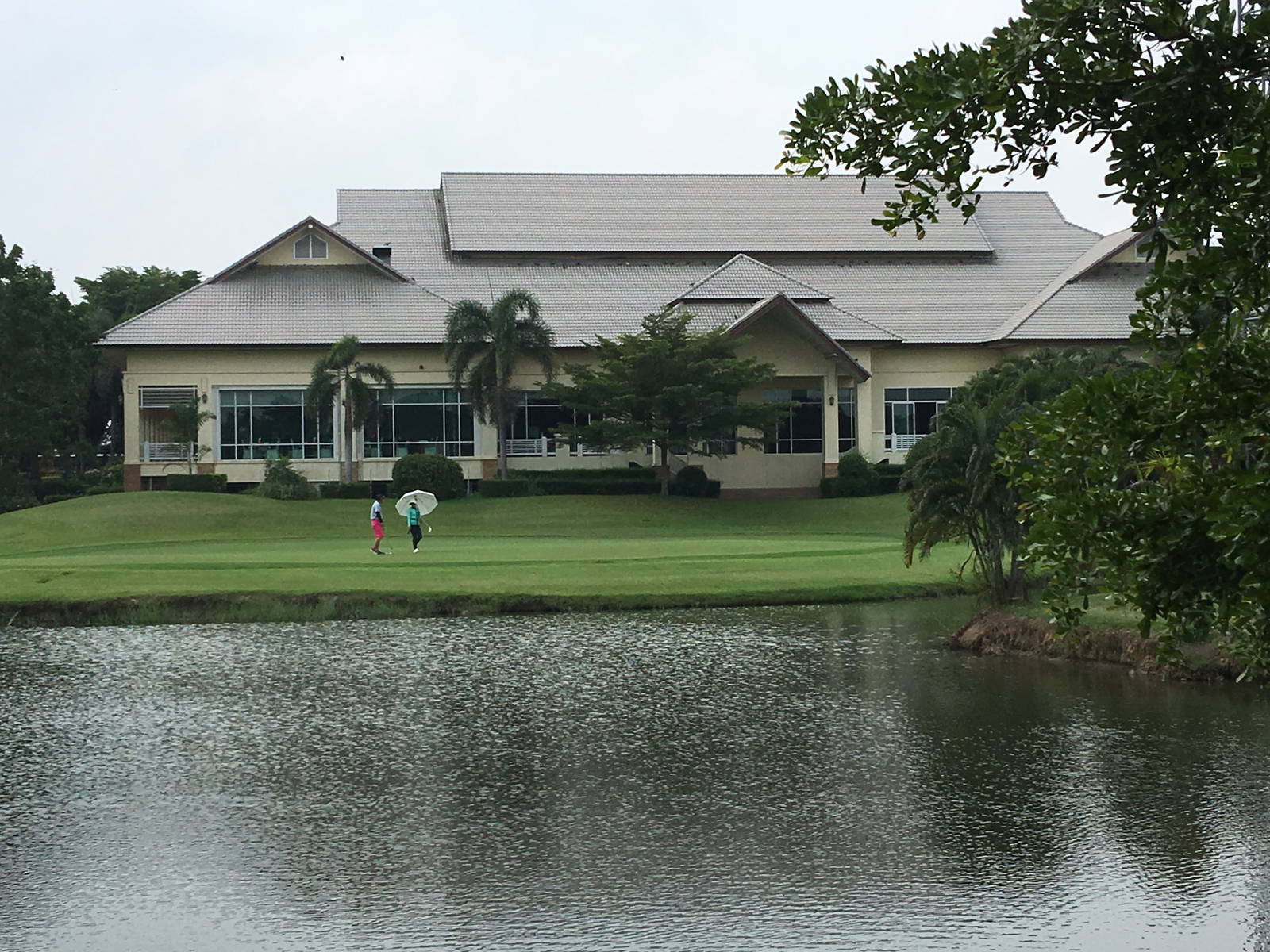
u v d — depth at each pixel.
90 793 17.56
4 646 28.42
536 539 50.19
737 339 60.50
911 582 36.38
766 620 31.83
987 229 77.31
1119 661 25.56
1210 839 15.57
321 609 32.31
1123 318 66.81
